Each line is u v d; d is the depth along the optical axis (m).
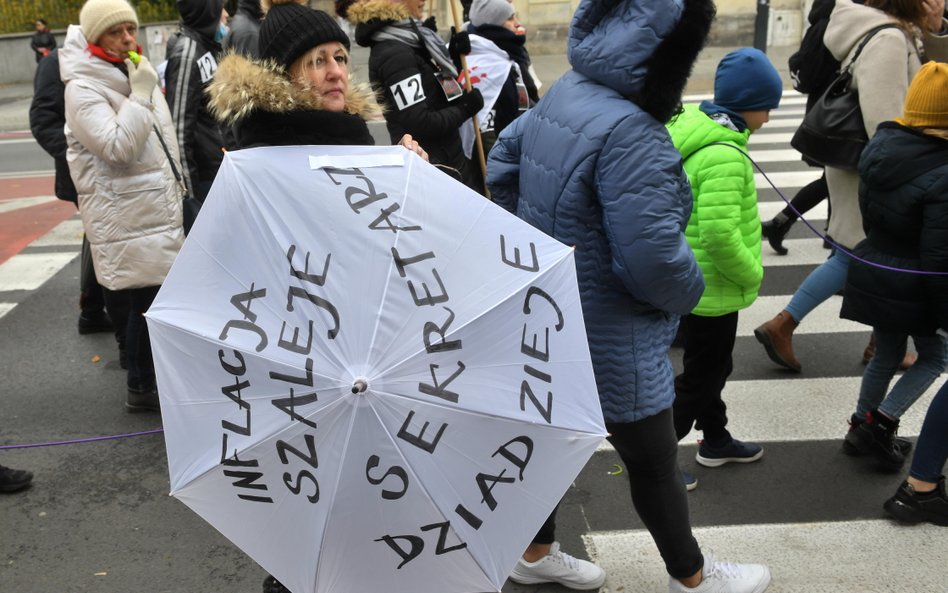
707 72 17.16
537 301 1.90
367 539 1.78
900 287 3.51
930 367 3.69
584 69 2.37
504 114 5.09
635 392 2.50
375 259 1.80
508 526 1.86
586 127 2.33
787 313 4.74
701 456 3.92
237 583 3.18
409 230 1.85
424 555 1.82
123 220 4.07
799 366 4.86
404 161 1.97
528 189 2.56
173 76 4.63
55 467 4.00
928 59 4.49
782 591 3.07
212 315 1.81
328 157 1.92
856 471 3.86
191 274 1.85
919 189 3.28
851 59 4.43
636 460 2.62
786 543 3.35
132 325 4.34
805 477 3.81
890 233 3.52
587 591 3.08
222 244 1.84
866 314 3.65
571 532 3.45
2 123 15.98
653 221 2.27
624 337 2.48
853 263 3.69
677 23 2.20
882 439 3.79
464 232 1.89
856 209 4.49
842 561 3.23
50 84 5.01
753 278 3.36
